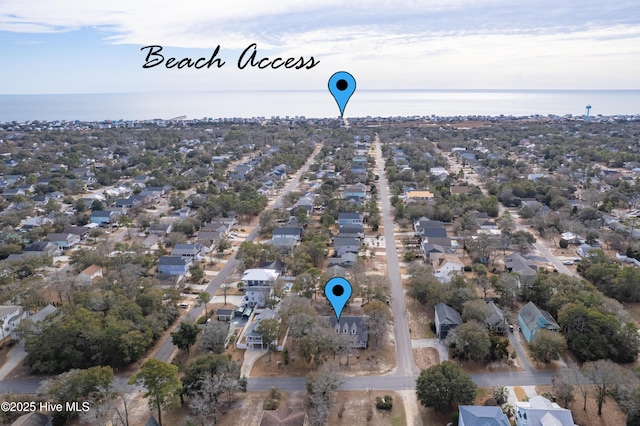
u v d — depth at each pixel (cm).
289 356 7481
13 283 9338
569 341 7456
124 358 7050
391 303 9231
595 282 9738
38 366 6875
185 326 7525
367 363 7250
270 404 6231
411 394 6544
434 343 7794
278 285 9181
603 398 6234
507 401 6322
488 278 9681
